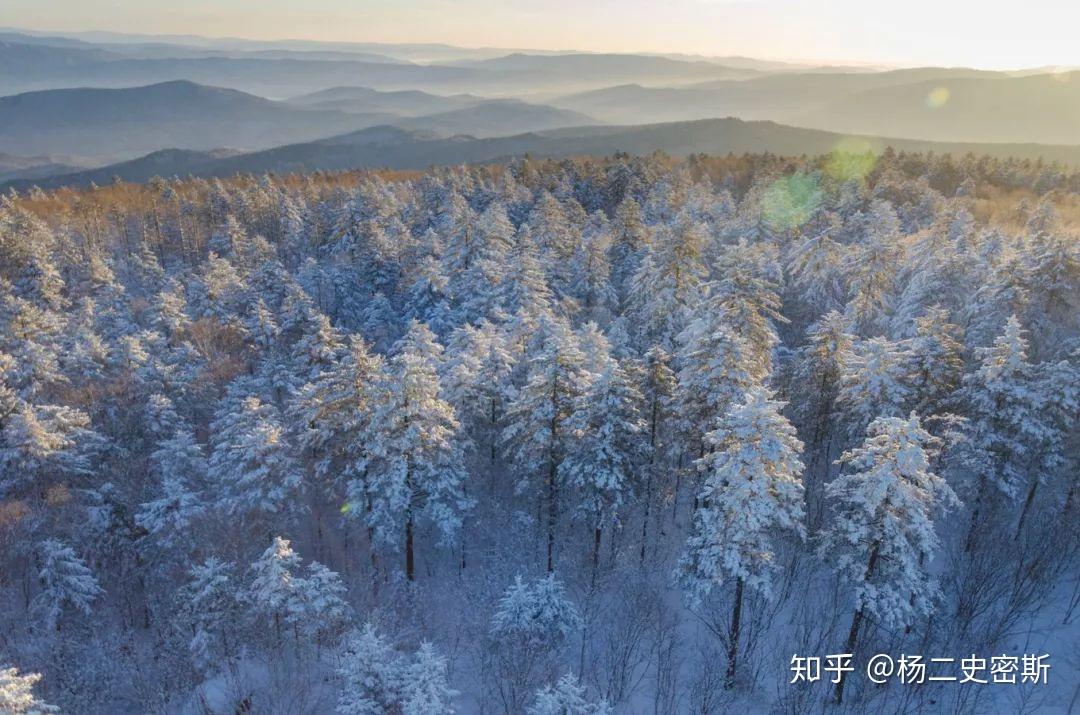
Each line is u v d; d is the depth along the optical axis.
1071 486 30.70
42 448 31.94
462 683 27.08
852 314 44.97
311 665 26.92
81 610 29.31
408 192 105.44
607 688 26.70
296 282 62.94
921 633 28.22
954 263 43.56
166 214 94.62
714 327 29.75
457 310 53.16
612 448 27.61
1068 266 39.75
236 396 41.62
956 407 31.61
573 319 55.72
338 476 33.69
